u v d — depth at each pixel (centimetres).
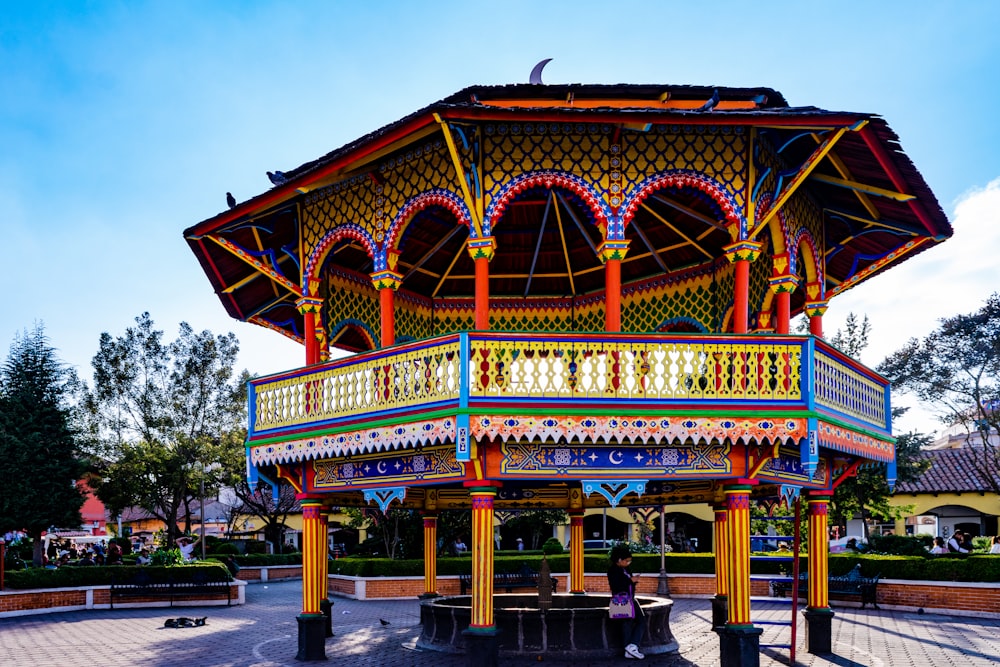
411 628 1739
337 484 1301
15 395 2523
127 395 3956
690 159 1212
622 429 1064
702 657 1305
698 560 2505
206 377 4059
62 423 2570
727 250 1223
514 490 1580
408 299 1780
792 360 1107
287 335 1819
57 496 2452
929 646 1415
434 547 1744
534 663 1232
